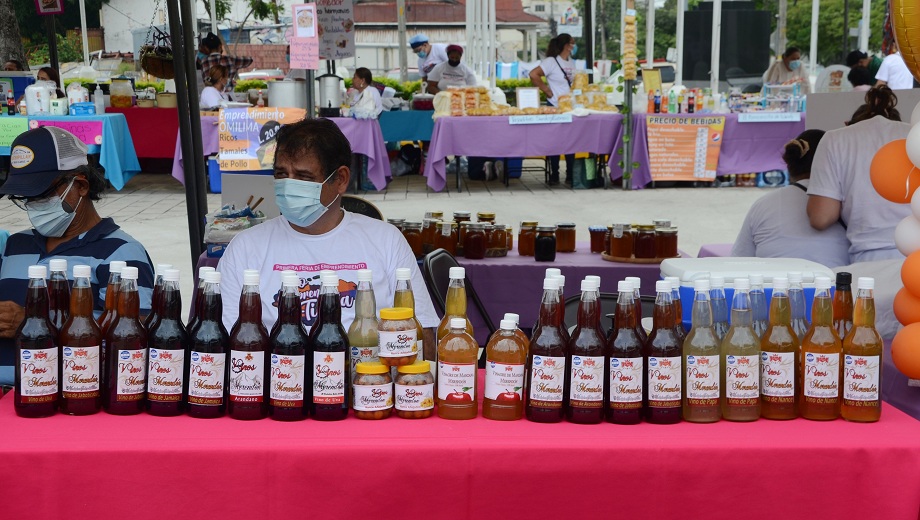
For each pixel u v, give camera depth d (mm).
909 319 2441
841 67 12211
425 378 2125
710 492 1948
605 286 4520
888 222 3893
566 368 2105
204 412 2111
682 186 12109
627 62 11227
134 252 3041
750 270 2512
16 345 2127
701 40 18609
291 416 2090
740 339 2100
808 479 1946
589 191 11680
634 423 2072
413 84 14727
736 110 11961
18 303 2990
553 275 2131
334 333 2102
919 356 2328
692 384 2088
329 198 2678
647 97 11680
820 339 2113
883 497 1950
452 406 2115
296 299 2107
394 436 1986
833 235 4160
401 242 2869
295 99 8367
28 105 10453
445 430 2033
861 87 11898
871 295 2115
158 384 2121
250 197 4672
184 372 2145
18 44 14820
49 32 11469
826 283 2115
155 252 7895
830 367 2107
